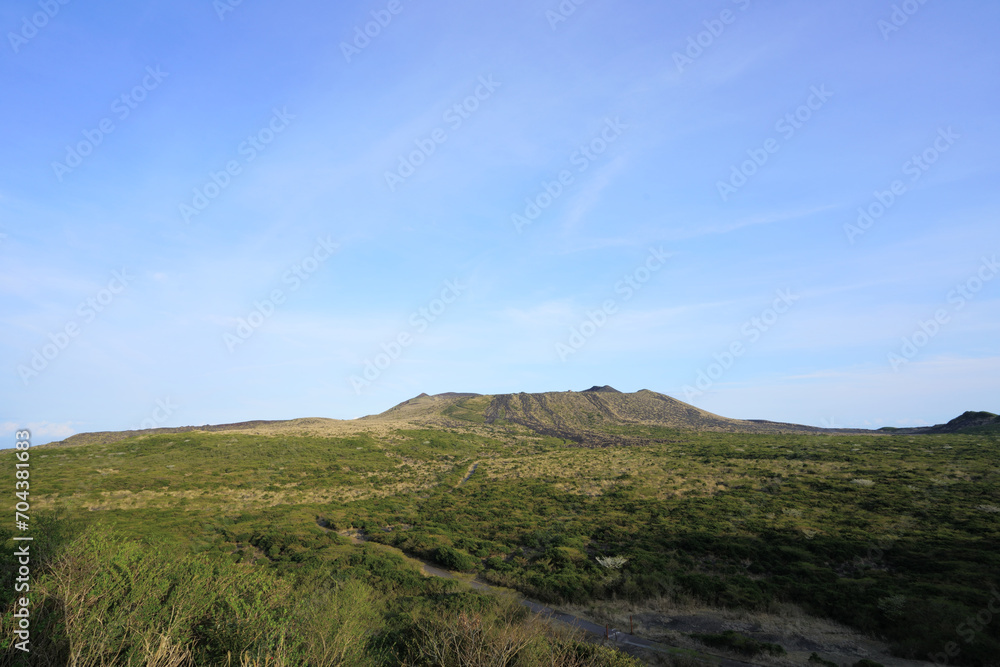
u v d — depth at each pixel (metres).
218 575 11.62
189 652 8.86
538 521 42.25
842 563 27.86
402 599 22.86
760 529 34.25
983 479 43.94
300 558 31.25
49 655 8.32
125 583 9.79
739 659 17.34
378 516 47.22
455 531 40.69
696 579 25.27
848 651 17.94
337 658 10.52
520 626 12.73
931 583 23.02
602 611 22.55
